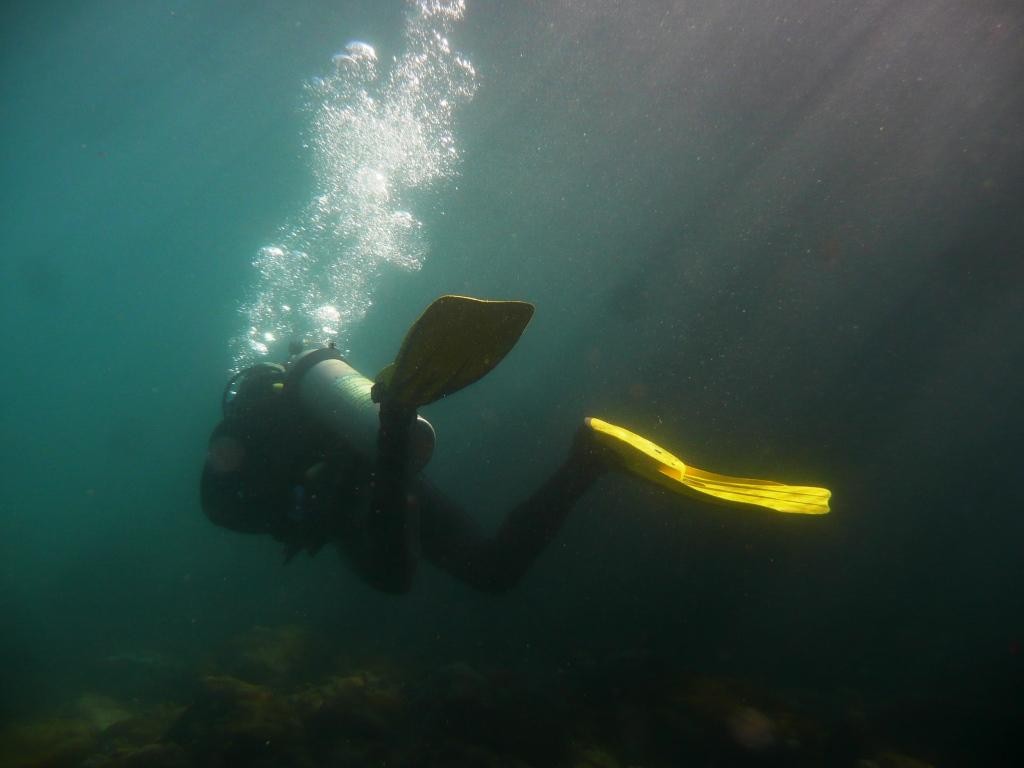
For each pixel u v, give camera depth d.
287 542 2.93
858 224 20.28
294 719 4.52
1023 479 25.77
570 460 3.13
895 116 17.12
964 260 19.81
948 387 26.53
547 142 21.67
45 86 27.31
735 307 21.44
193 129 32.50
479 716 4.64
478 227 24.67
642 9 16.62
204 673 7.34
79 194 41.88
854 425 20.77
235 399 3.00
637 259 24.25
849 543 17.00
